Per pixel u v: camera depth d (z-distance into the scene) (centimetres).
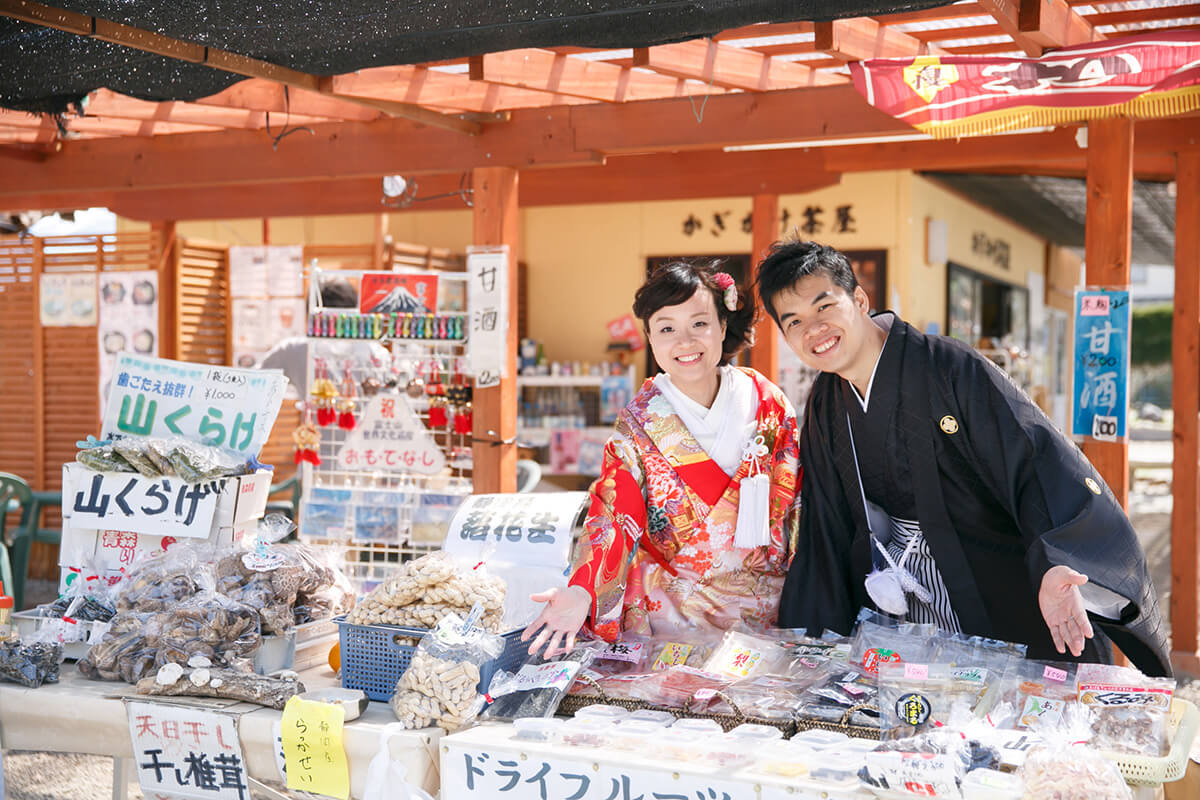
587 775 203
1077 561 227
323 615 285
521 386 1051
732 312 270
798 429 280
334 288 867
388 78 471
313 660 280
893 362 254
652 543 272
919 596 266
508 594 271
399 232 1145
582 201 799
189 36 322
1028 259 1475
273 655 267
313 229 1163
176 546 284
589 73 501
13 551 695
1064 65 394
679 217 1043
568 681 229
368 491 539
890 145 683
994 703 216
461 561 266
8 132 627
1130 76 388
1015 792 179
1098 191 491
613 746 206
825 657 246
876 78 418
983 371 249
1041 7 368
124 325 855
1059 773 179
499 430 566
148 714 239
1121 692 211
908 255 934
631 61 504
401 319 553
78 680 260
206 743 234
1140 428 2445
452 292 1068
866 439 260
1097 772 179
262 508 306
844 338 251
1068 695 218
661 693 230
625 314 1067
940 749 191
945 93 419
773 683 234
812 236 959
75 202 863
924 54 471
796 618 270
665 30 300
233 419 312
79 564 303
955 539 257
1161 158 684
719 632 269
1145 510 1311
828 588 270
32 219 992
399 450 540
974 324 1176
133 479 298
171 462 293
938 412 250
